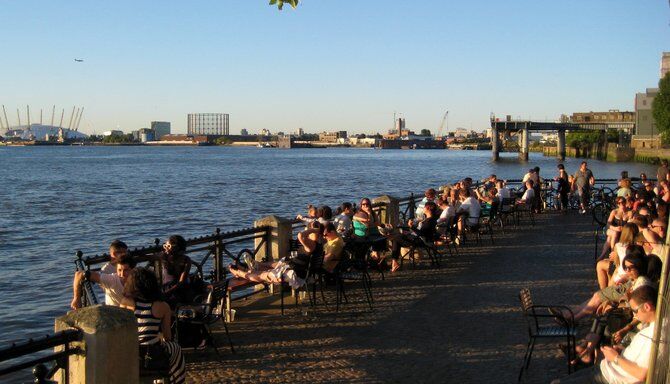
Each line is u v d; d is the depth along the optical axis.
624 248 10.06
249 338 9.41
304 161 166.12
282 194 62.75
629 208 14.41
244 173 104.38
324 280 12.95
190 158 187.25
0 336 15.24
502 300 11.58
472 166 138.88
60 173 102.44
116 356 5.68
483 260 15.66
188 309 8.65
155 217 42.97
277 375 7.89
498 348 8.87
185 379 7.21
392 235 14.26
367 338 9.37
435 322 10.20
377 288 12.68
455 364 8.25
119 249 8.50
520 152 174.00
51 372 5.51
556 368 8.06
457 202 19.42
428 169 123.19
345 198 58.53
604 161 146.75
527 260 15.59
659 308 5.14
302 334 9.60
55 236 34.03
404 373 7.94
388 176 97.44
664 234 10.82
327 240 11.90
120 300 8.15
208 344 8.67
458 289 12.50
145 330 6.76
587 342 8.02
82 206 50.19
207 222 40.53
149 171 110.06
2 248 29.72
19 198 57.19
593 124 173.25
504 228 21.64
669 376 5.01
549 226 22.09
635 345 5.95
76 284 8.02
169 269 9.12
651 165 111.69
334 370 8.05
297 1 7.21
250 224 39.56
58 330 5.71
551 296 11.82
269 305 11.34
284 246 12.70
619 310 7.63
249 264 11.66
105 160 164.75
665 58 127.00
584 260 15.47
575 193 27.81
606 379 6.11
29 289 20.44
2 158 178.62
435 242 16.30
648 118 137.12
